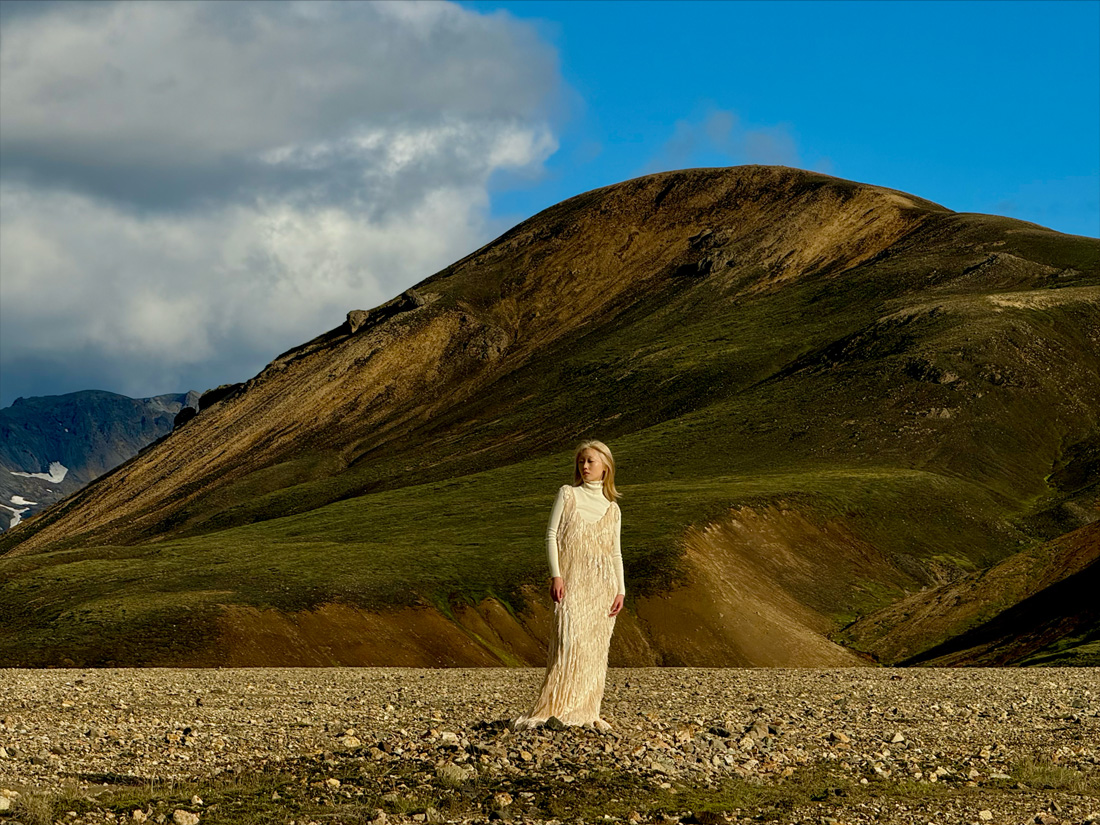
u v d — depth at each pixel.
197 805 14.41
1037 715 27.38
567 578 18.84
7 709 27.39
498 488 144.62
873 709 28.95
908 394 151.12
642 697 33.66
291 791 15.41
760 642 73.44
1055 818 15.16
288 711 28.00
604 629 18.95
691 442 148.25
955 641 69.31
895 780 17.80
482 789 15.52
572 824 14.00
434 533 108.31
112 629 66.00
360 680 43.16
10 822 12.93
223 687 37.47
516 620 76.88
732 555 90.62
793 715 27.20
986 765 19.48
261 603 70.69
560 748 17.48
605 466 19.06
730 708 29.33
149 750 19.25
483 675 48.88
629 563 81.31
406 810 14.38
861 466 132.88
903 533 106.88
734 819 14.70
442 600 76.50
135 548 113.25
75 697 31.33
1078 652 53.09
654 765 16.88
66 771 16.78
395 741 19.48
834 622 84.44
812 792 16.59
